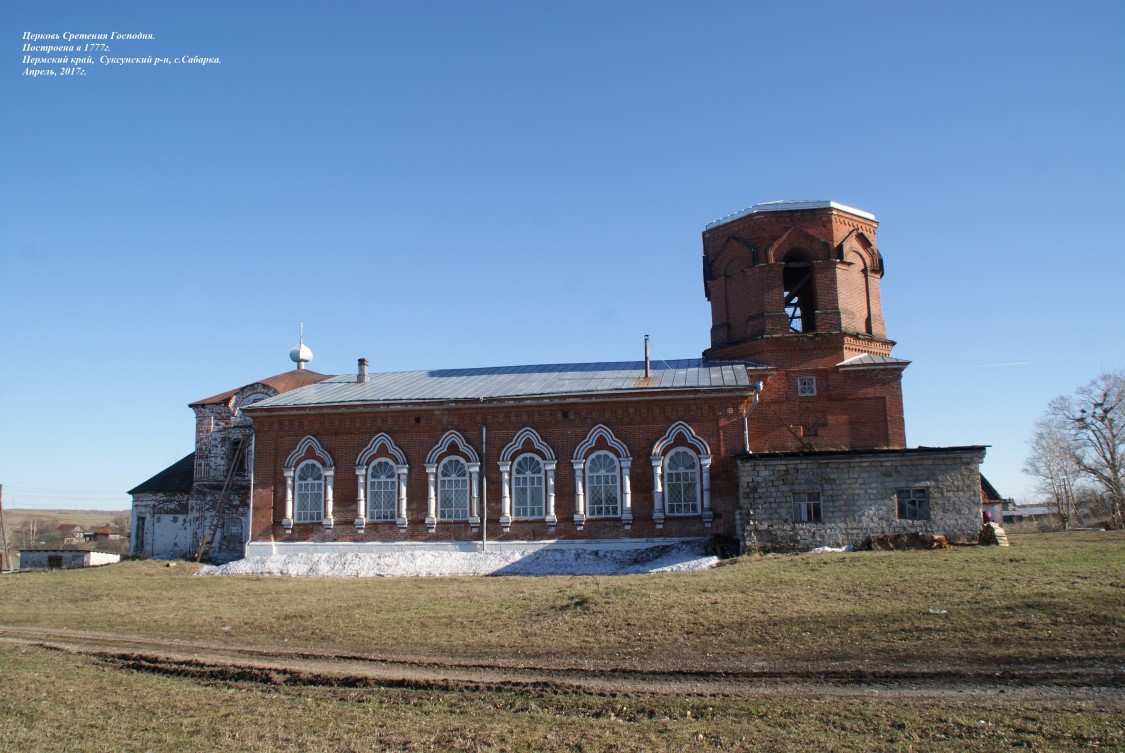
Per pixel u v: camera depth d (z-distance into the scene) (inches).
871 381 1583.4
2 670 789.2
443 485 1547.7
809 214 1656.0
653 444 1464.1
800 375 1608.0
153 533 1962.4
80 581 1439.5
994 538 1226.0
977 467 1254.3
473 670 738.8
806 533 1282.0
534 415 1521.9
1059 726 510.9
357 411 1588.3
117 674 770.2
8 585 1419.8
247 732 577.6
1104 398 2859.3
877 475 1275.8
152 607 1165.7
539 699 633.0
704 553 1344.7
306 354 2119.8
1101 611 743.1
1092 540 1322.6
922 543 1227.2
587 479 1486.2
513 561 1448.1
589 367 1726.1
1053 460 3238.2
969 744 492.7
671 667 711.1
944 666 655.1
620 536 1454.2
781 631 789.2
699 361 1697.8
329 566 1508.4
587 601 972.6
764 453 1311.5
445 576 1417.3
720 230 1742.1
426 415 1568.7
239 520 1868.8
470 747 532.4
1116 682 589.6
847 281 1654.8
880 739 508.7
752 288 1668.3
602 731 551.8
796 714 563.8
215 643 911.0
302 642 891.4
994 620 753.0
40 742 566.6
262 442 1638.8
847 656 701.9
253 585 1360.7
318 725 588.7
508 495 1510.8
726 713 575.8
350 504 1579.7
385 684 697.0
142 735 578.6
